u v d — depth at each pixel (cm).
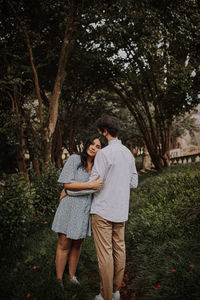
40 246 308
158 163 962
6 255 290
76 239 205
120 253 202
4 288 216
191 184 468
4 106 543
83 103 1123
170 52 641
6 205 295
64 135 1019
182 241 255
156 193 513
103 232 191
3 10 502
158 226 303
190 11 551
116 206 191
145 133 937
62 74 533
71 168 205
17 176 351
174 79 620
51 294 205
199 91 592
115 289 204
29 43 500
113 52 728
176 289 188
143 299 204
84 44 690
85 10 507
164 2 541
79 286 218
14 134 476
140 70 787
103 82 859
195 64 598
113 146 196
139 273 236
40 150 554
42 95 844
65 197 219
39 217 444
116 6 502
